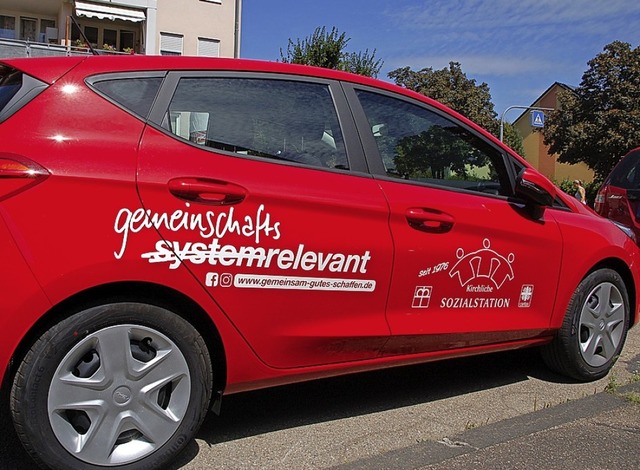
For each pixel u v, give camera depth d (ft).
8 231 7.45
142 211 8.10
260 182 8.98
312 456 9.55
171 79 9.04
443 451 9.70
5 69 8.71
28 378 7.61
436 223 10.55
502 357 15.05
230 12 78.59
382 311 10.12
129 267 7.99
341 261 9.56
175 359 8.50
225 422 10.78
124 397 8.21
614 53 117.29
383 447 9.93
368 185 10.05
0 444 9.41
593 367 13.25
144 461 8.34
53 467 7.82
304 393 12.31
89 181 7.85
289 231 9.10
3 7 71.26
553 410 11.50
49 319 7.85
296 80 10.12
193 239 8.41
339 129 10.23
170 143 8.63
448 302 10.85
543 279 12.15
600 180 122.21
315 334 9.46
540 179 11.66
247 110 9.48
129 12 71.00
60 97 8.21
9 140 7.70
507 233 11.47
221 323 8.73
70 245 7.70
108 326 8.04
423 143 11.11
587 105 119.14
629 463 9.46
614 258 13.43
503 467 9.20
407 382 13.12
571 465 9.33
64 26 69.87
